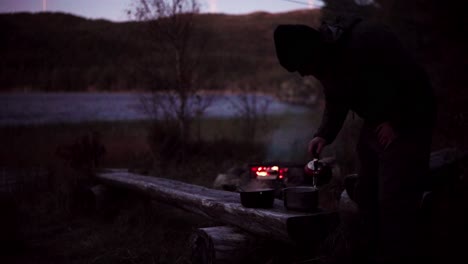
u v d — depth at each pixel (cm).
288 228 225
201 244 289
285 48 225
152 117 781
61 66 5859
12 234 372
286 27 222
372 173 241
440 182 315
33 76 5444
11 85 5122
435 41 702
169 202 350
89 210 468
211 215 295
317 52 220
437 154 362
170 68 761
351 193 287
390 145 211
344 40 212
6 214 380
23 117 1805
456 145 416
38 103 3047
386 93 203
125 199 475
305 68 229
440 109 521
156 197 370
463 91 533
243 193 260
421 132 211
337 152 564
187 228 392
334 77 225
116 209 457
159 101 754
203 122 1320
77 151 516
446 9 675
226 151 752
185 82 748
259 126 971
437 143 462
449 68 641
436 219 278
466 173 325
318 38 219
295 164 421
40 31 8181
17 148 816
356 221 263
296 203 244
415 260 207
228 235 269
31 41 7288
